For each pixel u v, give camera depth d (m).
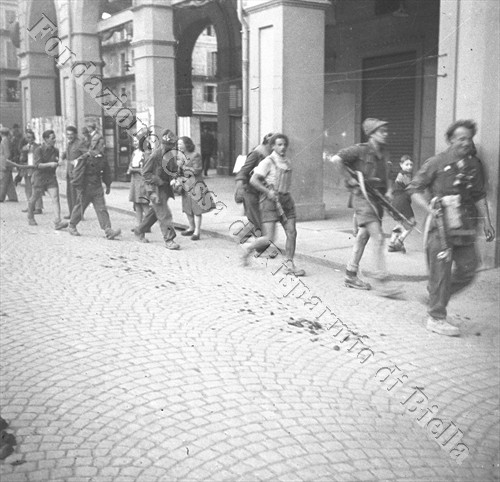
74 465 3.44
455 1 8.58
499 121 8.10
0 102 43.50
